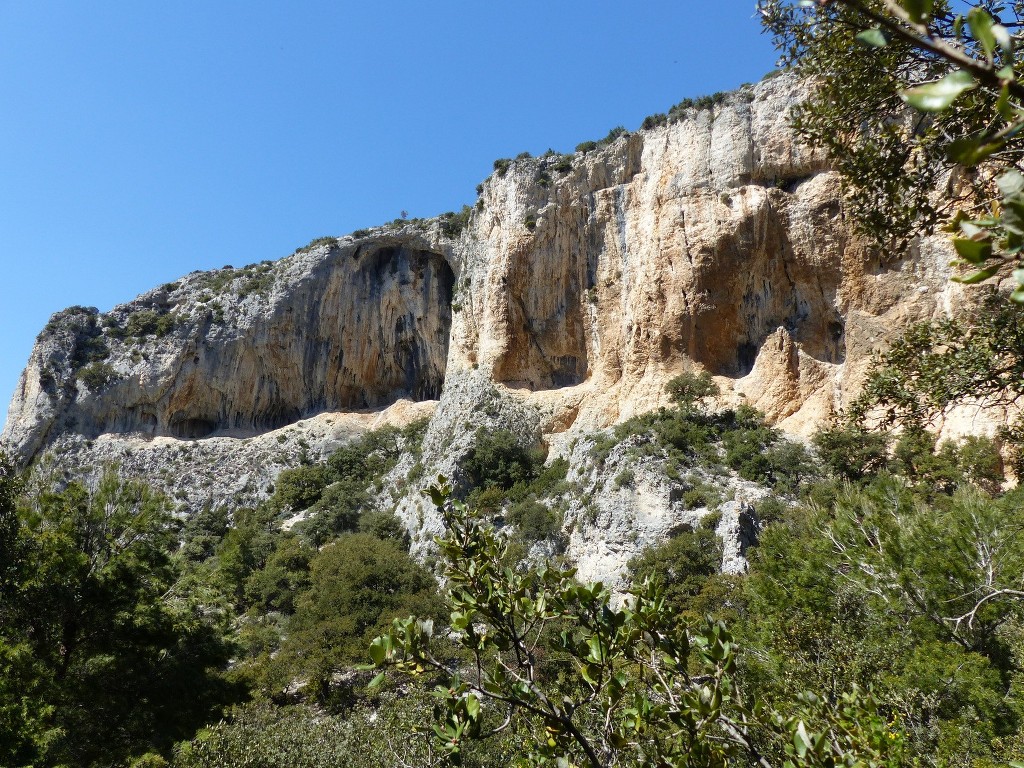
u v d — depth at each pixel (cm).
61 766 1488
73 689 1730
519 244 6712
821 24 856
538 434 6147
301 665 3672
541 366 6594
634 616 495
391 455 7606
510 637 502
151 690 1855
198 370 8531
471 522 540
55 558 1745
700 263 5906
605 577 4391
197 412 8656
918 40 223
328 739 2242
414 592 4459
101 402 8412
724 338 5841
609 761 493
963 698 1287
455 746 452
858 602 1686
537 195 6875
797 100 5978
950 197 782
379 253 8500
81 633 1816
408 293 8162
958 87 206
